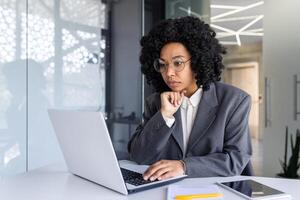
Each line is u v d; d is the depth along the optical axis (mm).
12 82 2410
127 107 3207
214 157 1128
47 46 2621
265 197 862
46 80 2619
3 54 2357
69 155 1078
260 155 5203
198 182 1026
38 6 2551
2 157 2367
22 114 2471
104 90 3066
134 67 3252
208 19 3492
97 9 3008
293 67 3473
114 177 898
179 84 1224
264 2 3750
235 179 1063
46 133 2613
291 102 3475
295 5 3457
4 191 951
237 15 5629
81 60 2881
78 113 903
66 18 2754
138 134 1314
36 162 2547
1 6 2334
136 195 903
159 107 1337
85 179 1075
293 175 3080
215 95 1277
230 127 1213
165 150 1256
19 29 2439
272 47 3676
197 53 1199
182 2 3424
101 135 849
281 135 3566
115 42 3145
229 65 8914
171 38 1198
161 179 996
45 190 958
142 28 3301
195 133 1230
